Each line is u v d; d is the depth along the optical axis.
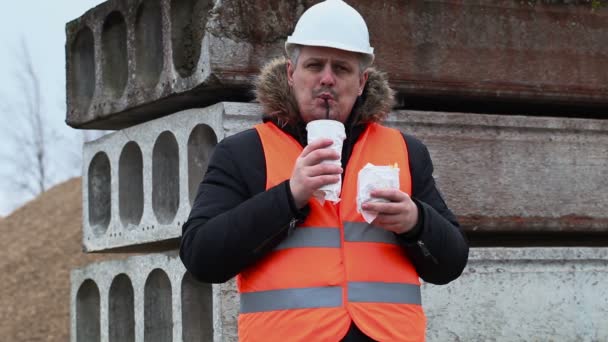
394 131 3.93
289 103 3.74
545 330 5.91
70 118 6.66
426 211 3.57
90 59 6.68
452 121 5.90
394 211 3.48
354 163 3.74
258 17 5.45
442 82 5.87
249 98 5.71
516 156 6.04
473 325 5.74
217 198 3.65
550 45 6.18
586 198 6.19
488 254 5.82
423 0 5.86
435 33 5.88
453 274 3.71
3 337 13.61
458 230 3.75
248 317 3.64
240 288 3.71
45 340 13.42
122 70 6.38
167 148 5.99
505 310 5.82
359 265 3.62
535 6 6.16
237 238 3.46
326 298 3.56
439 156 5.85
